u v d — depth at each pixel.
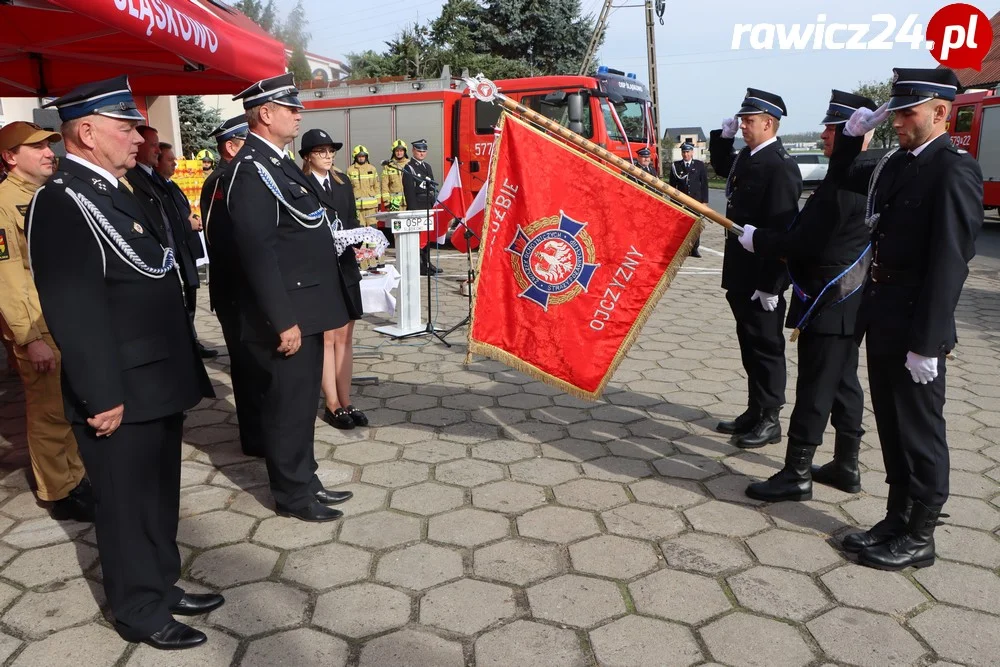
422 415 4.75
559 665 2.42
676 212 3.47
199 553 3.09
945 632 2.59
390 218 6.53
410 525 3.33
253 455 4.11
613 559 3.05
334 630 2.59
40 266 2.21
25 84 4.82
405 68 29.88
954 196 2.70
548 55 31.80
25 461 4.06
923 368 2.76
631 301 3.56
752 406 4.37
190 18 3.67
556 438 4.38
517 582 2.88
